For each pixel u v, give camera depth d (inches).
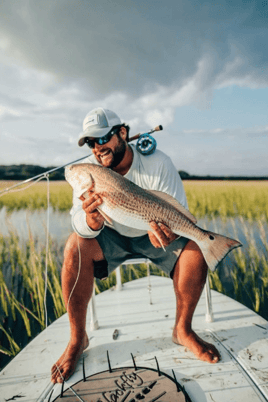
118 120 92.1
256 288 139.0
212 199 496.1
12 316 135.6
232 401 60.1
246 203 441.4
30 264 184.1
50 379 72.2
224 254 77.4
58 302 140.4
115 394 64.0
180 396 61.6
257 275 164.1
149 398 61.7
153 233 80.0
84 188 78.4
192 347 77.4
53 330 99.2
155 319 100.3
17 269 193.0
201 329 91.1
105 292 129.2
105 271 90.4
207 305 94.9
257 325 91.5
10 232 247.0
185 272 81.1
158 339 86.7
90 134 84.7
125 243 92.3
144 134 93.4
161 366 73.4
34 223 337.4
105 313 108.3
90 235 81.0
